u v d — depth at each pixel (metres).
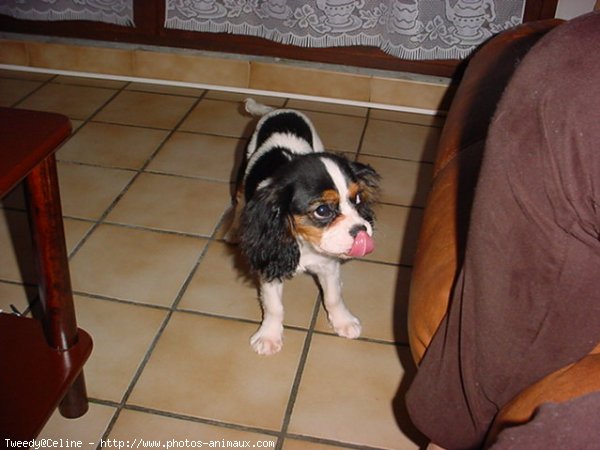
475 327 0.94
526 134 0.80
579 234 0.78
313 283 2.03
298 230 1.57
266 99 3.12
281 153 1.91
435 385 1.06
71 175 2.48
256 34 3.01
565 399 0.80
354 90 3.06
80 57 3.20
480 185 0.89
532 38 1.70
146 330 1.82
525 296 0.85
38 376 1.37
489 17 2.76
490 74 1.58
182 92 3.15
